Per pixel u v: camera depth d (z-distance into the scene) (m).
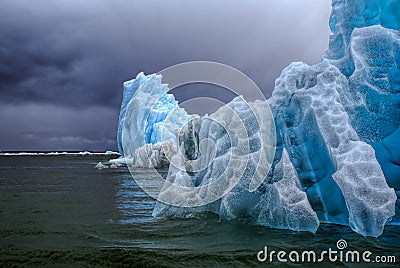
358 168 4.91
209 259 4.00
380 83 5.98
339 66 6.62
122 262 3.96
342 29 7.35
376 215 4.71
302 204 5.15
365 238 4.71
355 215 4.91
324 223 5.62
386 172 5.55
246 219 6.04
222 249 4.37
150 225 5.92
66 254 4.26
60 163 38.19
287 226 5.27
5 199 9.72
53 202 9.12
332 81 5.88
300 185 5.46
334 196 5.52
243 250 4.31
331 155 5.28
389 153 5.60
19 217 6.86
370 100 5.98
